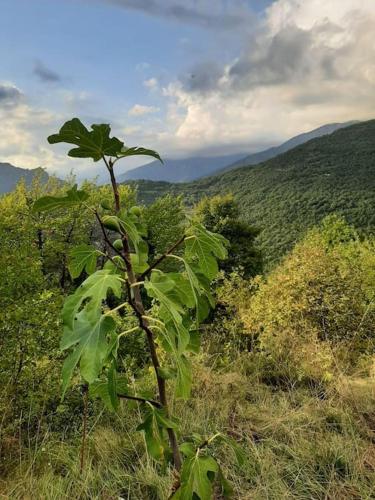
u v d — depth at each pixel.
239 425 3.71
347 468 2.93
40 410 4.18
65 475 3.20
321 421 3.71
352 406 4.03
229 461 3.04
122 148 1.11
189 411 3.96
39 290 5.04
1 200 12.02
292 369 5.41
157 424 1.25
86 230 12.70
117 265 1.18
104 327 1.01
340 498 2.63
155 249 13.90
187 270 1.20
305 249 8.58
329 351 5.48
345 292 7.22
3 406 3.79
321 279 7.41
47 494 2.74
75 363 0.99
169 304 1.08
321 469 2.93
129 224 1.11
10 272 4.74
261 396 4.57
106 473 3.01
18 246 5.51
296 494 2.68
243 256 22.48
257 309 7.83
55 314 4.55
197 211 24.61
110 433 3.71
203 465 1.24
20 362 4.20
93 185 14.18
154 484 2.79
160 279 1.18
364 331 6.68
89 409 4.37
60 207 1.15
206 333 7.67
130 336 4.12
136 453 3.29
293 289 7.41
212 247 1.32
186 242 1.32
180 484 1.29
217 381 4.78
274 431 3.49
